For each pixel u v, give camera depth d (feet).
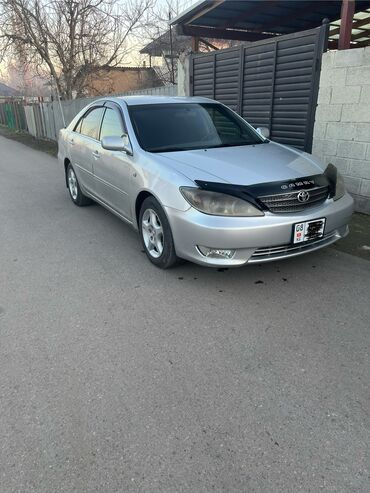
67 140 21.47
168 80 65.57
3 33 57.26
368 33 36.40
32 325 10.73
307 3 27.14
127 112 15.55
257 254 11.43
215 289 12.35
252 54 24.49
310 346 9.55
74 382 8.57
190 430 7.29
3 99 114.83
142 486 6.29
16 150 50.03
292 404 7.82
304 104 21.48
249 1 26.55
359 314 10.81
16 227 18.89
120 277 13.33
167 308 11.39
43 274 13.75
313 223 11.71
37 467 6.66
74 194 22.25
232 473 6.45
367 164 18.67
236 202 11.05
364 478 6.31
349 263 13.88
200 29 32.58
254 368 8.86
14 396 8.21
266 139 16.16
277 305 11.37
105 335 10.20
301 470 6.47
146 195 13.82
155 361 9.17
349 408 7.69
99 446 7.01
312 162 13.51
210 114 16.38
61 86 63.82
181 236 11.90
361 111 18.38
